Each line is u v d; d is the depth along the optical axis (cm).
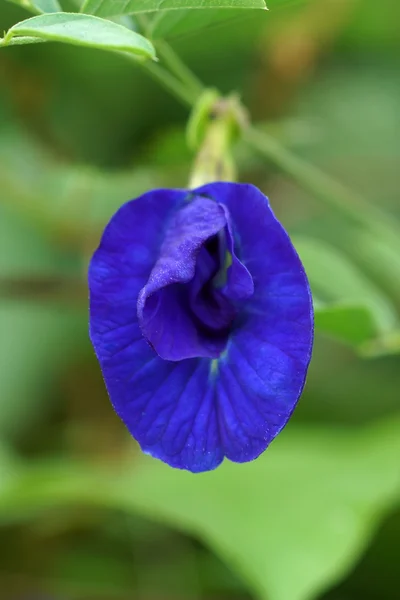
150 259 29
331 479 39
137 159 42
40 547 40
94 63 45
